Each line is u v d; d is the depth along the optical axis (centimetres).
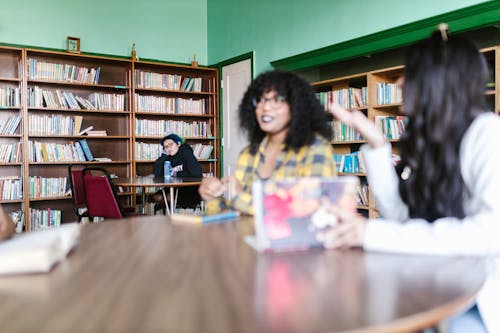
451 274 79
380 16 416
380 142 113
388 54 431
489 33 351
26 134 513
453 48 102
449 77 101
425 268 83
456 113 101
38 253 83
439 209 104
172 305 64
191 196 508
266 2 563
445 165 102
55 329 55
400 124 390
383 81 424
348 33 451
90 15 581
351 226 95
